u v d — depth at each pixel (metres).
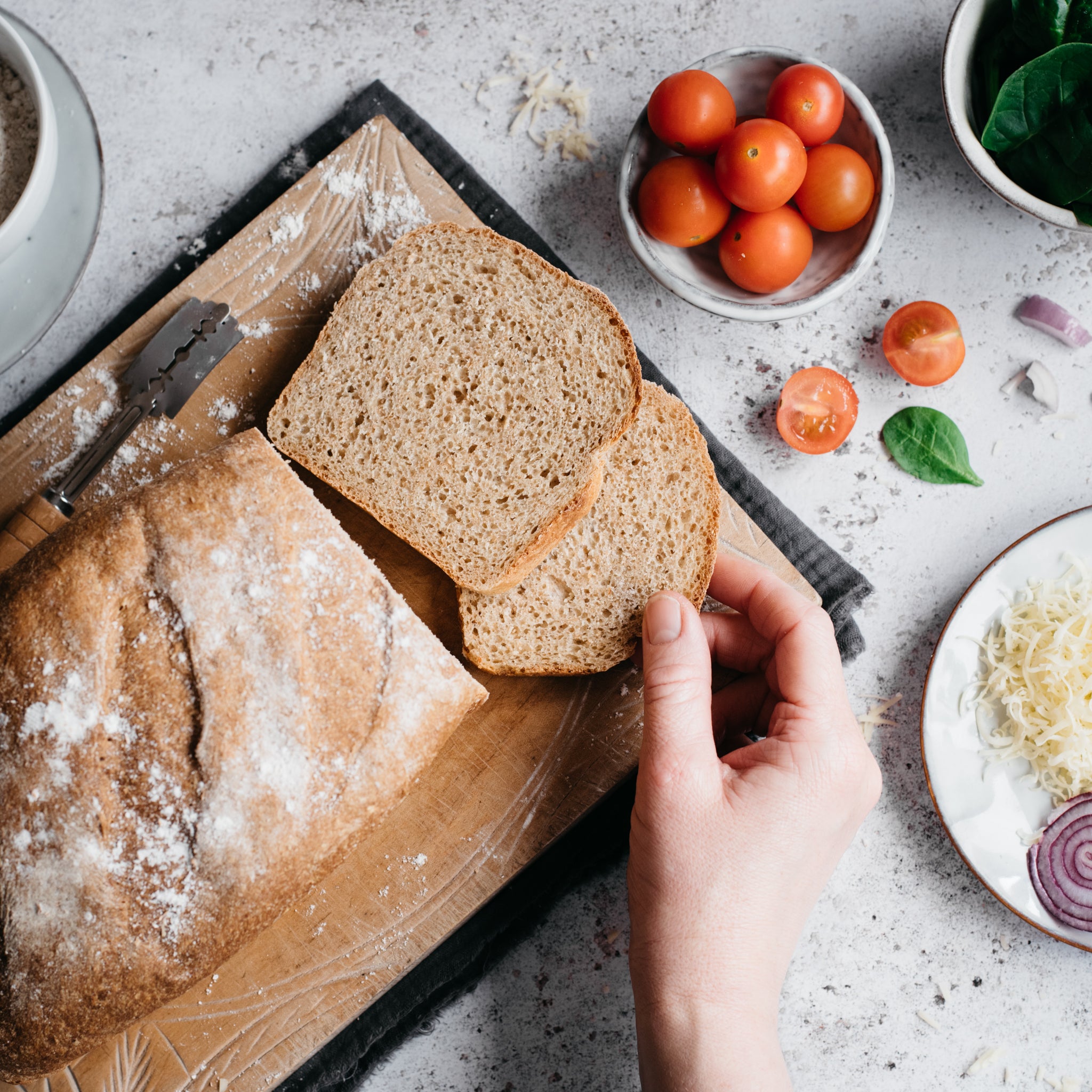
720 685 0.64
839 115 0.63
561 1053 0.65
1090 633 0.64
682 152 0.64
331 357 0.63
